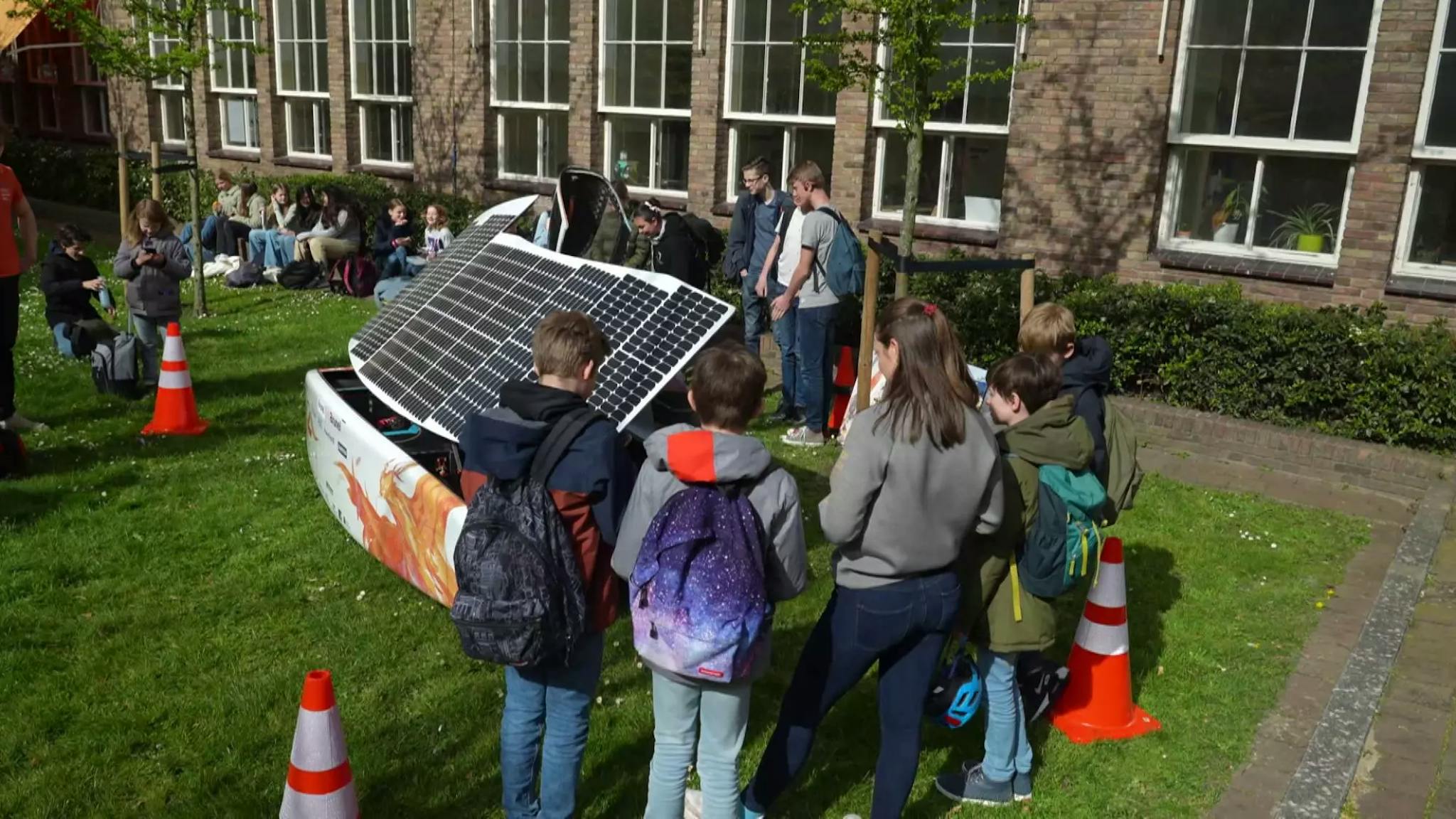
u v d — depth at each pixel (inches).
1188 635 192.9
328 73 627.8
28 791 141.0
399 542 191.2
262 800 140.6
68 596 194.7
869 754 154.5
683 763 120.0
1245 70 341.4
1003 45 382.9
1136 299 325.1
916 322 119.4
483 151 557.0
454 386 196.4
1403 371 283.6
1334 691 173.0
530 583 114.0
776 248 317.1
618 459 120.6
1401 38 310.5
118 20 724.7
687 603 111.7
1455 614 205.9
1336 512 260.7
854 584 121.9
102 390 319.0
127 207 470.9
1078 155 366.9
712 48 455.5
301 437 289.0
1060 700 164.9
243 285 500.1
